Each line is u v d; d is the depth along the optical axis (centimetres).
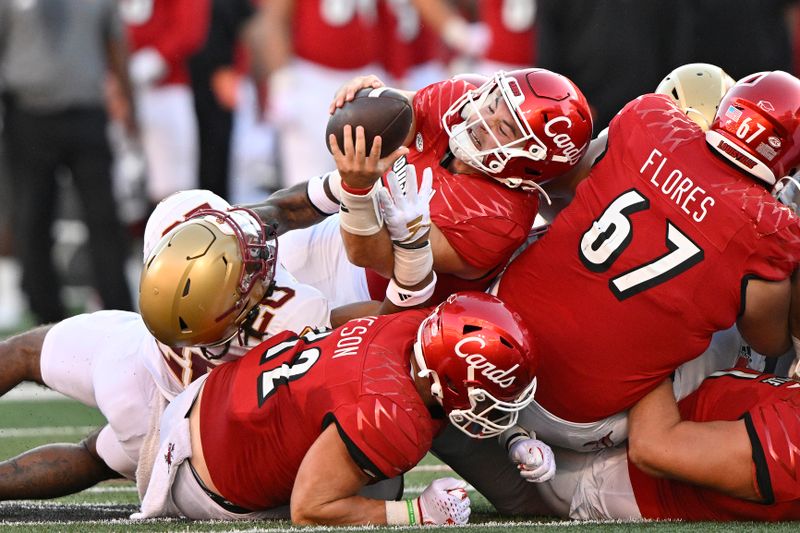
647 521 1476
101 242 3219
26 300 3369
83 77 3147
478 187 1520
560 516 1573
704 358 1538
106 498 1734
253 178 4284
